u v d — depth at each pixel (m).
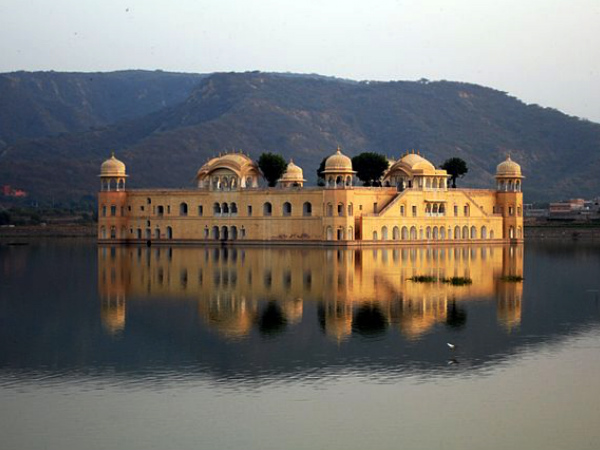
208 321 73.69
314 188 165.50
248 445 43.91
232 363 58.78
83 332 69.31
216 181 178.50
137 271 112.75
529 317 76.12
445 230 176.50
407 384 53.69
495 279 103.31
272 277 103.88
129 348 63.41
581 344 64.75
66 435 45.22
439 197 175.12
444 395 51.50
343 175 163.75
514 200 186.38
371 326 71.38
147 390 52.56
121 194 183.25
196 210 178.50
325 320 73.94
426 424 46.75
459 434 45.41
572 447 43.81
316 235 165.62
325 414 48.22
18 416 47.97
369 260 128.38
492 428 46.16
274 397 51.09
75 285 97.69
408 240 168.38
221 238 176.00
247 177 180.50
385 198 170.62
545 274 110.88
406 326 71.44
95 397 51.22
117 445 43.91
